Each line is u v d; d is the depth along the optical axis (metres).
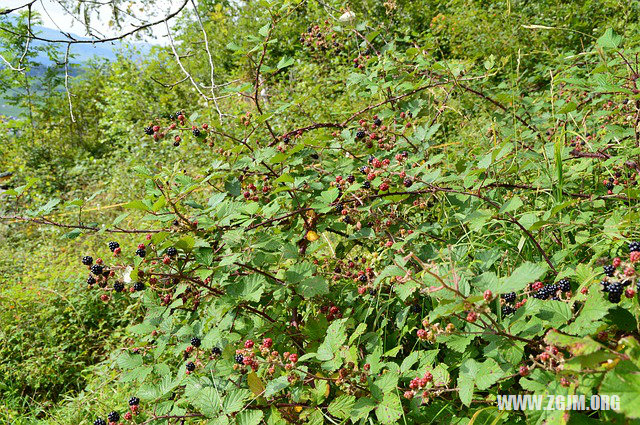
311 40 4.60
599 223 2.28
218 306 2.18
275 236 2.47
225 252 2.36
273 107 5.59
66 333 4.86
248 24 12.68
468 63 3.41
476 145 3.50
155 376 3.42
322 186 2.58
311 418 1.93
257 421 1.80
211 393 1.91
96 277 2.30
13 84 13.00
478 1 9.06
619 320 1.53
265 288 2.31
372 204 2.30
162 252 2.23
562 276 1.77
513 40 7.26
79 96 15.52
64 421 3.54
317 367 2.27
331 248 2.92
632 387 1.12
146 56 12.04
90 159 11.73
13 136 14.00
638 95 2.19
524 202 2.58
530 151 2.74
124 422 2.09
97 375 4.20
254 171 2.74
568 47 6.69
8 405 4.05
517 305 1.70
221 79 11.77
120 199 8.59
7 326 4.88
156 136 2.75
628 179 2.36
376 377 1.97
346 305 2.64
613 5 6.18
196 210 2.52
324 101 6.61
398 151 2.96
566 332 1.51
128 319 4.91
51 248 7.55
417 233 2.21
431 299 2.28
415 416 1.88
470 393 1.61
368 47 4.05
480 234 2.43
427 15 11.32
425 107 3.49
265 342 1.96
